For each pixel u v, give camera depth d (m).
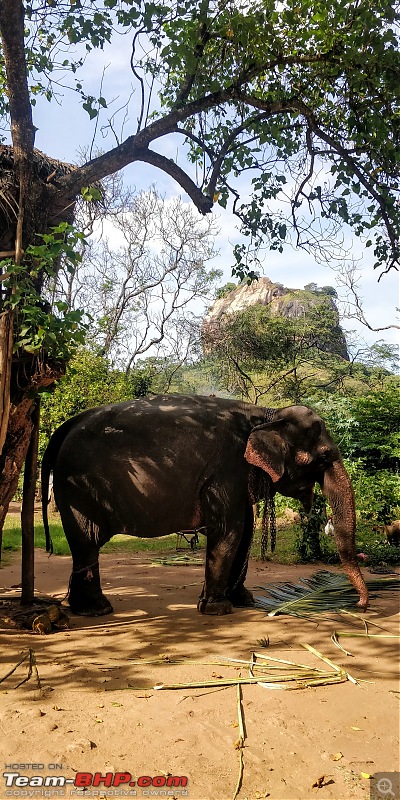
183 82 7.46
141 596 7.54
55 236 6.70
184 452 6.55
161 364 27.91
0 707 4.12
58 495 6.65
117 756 3.56
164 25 6.98
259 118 7.49
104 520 6.60
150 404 6.85
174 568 9.73
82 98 6.76
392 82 7.23
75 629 6.05
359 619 6.40
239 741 3.75
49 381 6.13
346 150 7.84
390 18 6.74
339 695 4.48
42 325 5.71
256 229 8.41
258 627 6.10
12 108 6.15
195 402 6.94
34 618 6.00
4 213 6.22
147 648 5.43
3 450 6.16
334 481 6.64
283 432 6.67
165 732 3.85
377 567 9.28
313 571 9.20
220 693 4.48
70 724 3.90
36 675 4.72
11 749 3.57
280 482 6.78
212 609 6.59
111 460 6.51
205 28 6.96
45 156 6.77
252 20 6.80
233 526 6.57
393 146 7.80
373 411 11.98
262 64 7.36
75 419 6.96
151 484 6.50
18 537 12.59
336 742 3.81
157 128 6.92
